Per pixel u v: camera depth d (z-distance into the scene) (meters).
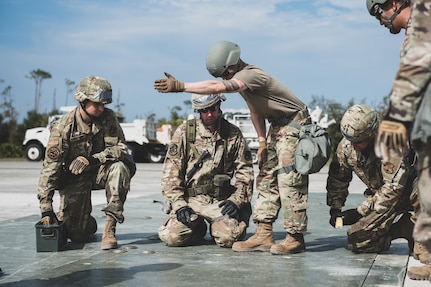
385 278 3.83
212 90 4.22
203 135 5.02
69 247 4.93
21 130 44.34
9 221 6.59
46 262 4.33
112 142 4.90
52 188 4.80
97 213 7.16
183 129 5.07
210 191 5.05
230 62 4.45
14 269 4.10
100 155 4.79
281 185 4.62
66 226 5.01
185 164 5.09
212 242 5.23
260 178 4.83
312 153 4.40
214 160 5.00
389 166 4.34
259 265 4.23
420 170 2.41
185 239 4.96
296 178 4.58
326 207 8.05
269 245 4.78
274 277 3.86
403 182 4.35
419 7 2.42
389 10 3.81
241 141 5.03
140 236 5.56
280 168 4.62
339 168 4.68
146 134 28.22
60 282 3.72
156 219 6.77
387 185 4.39
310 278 3.83
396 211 4.52
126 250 4.79
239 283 3.70
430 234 2.40
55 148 4.77
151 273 3.97
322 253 4.70
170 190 4.98
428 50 2.37
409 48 2.41
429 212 2.41
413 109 2.38
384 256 4.57
